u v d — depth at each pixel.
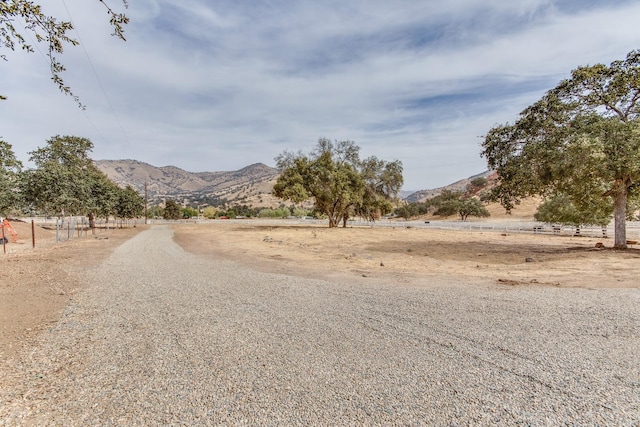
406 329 4.46
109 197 35.06
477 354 3.64
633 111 13.85
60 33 4.03
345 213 43.69
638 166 11.88
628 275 8.48
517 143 16.19
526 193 17.12
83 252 15.05
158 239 23.80
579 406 2.62
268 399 2.74
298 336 4.22
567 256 12.91
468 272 9.53
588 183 13.46
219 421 2.44
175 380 3.09
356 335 4.25
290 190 36.03
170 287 7.38
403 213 90.75
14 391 2.91
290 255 14.23
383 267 10.68
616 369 3.25
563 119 14.35
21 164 26.05
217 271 9.67
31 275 8.95
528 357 3.55
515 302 5.82
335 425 2.38
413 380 3.06
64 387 2.98
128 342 4.09
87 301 6.17
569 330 4.37
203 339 4.15
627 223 35.69
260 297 6.38
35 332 4.49
